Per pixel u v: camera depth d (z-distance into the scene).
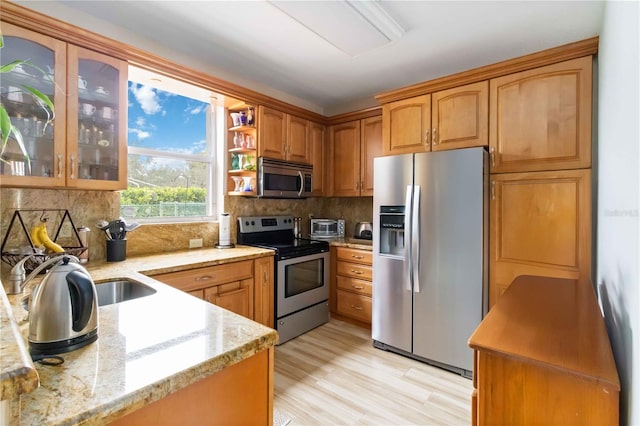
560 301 1.32
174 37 2.23
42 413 0.58
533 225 2.09
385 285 2.63
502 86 2.21
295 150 3.26
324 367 2.36
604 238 1.55
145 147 2.55
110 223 2.11
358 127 3.40
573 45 1.92
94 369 0.73
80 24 1.93
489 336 0.96
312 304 3.09
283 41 2.29
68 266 0.88
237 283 2.43
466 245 2.23
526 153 2.11
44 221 1.82
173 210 2.73
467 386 2.12
